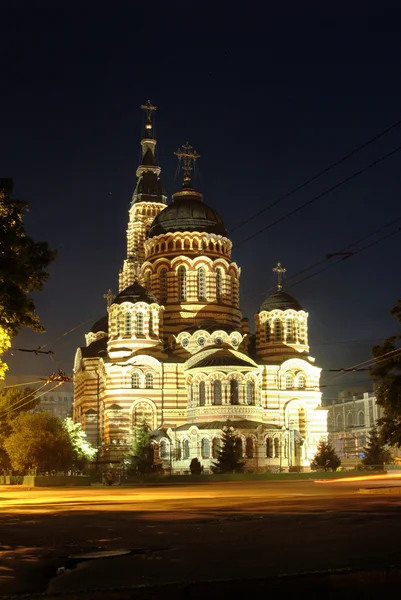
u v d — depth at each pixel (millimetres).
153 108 173750
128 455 102688
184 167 135500
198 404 110562
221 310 124938
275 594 14781
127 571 16719
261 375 120562
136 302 116500
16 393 103188
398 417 54594
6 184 37562
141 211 162250
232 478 93312
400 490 52406
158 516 31578
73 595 14148
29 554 19828
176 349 119812
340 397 193875
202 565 17250
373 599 14648
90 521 29531
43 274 38594
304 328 126625
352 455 175375
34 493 62656
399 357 54406
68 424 107500
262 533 23656
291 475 96188
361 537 22234
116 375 113375
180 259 125188
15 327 38094
